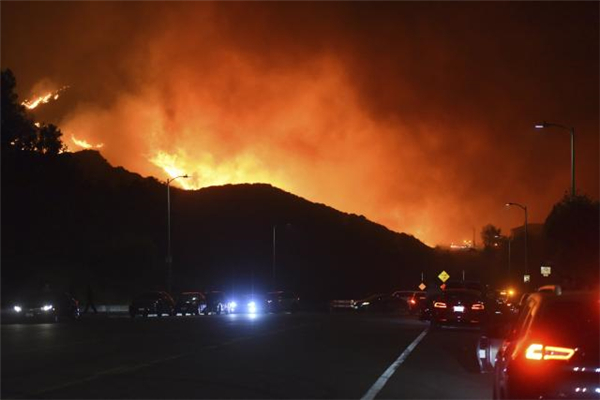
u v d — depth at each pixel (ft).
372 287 441.68
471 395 49.57
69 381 54.24
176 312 194.59
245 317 170.71
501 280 375.66
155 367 63.21
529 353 30.27
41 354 74.02
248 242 441.68
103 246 268.62
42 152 217.36
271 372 60.49
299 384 53.83
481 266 486.79
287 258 435.53
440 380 57.00
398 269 476.13
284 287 402.31
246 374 59.00
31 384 52.65
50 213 219.20
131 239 283.79
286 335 103.19
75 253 244.01
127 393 48.83
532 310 32.04
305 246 456.86
